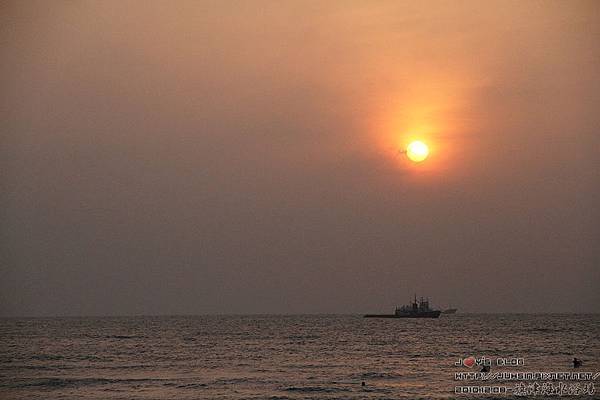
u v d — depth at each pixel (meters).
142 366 74.75
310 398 50.97
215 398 51.59
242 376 64.38
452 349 94.62
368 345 105.56
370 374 64.69
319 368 70.75
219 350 97.56
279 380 61.06
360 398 50.53
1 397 53.69
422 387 55.59
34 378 64.38
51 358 85.62
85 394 54.38
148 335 143.00
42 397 53.34
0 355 90.12
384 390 54.25
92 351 97.25
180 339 126.94
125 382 60.88
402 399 49.78
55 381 61.97
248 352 93.62
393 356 84.75
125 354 91.44
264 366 73.56
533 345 100.94
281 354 89.56
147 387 57.69
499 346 99.75
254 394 53.19
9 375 66.81
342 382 59.19
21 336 140.12
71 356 88.62
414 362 76.56
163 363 78.06
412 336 130.50
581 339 114.56
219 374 66.31
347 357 83.94
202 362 78.88
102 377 64.88
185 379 62.47
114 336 139.25
